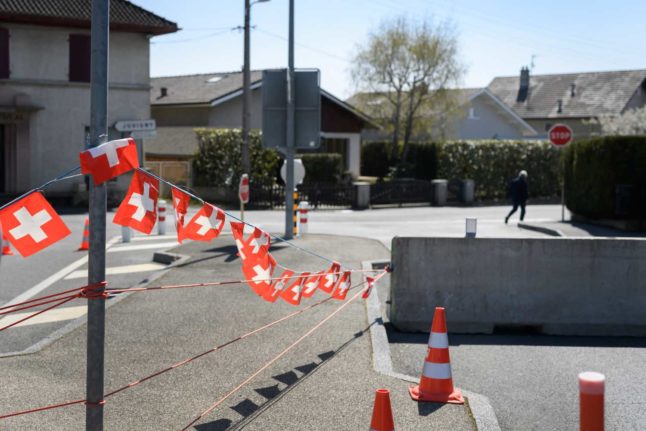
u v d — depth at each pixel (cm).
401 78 4394
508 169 3903
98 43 467
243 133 3128
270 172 3359
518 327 985
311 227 2308
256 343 862
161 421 616
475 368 821
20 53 2909
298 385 709
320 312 1027
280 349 837
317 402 663
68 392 690
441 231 2223
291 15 1770
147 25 3034
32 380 725
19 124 2923
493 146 3847
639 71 6550
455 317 981
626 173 2106
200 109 4016
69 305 1129
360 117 4366
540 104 6625
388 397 508
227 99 3869
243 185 1862
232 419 621
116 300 1098
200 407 650
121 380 723
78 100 3006
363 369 761
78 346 850
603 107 6309
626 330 978
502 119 5584
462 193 3641
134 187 501
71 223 2333
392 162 4459
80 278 1376
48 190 2973
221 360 792
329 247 1650
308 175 3719
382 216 2812
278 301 1095
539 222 2369
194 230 582
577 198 2305
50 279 1364
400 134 4697
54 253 1705
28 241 460
